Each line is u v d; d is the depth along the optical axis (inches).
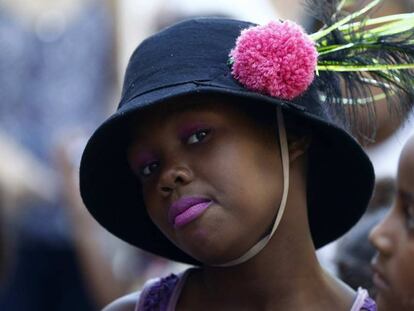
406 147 205.2
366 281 239.5
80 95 333.7
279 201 205.9
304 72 202.1
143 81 204.7
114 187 219.6
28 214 311.7
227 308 211.6
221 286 211.6
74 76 335.0
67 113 332.2
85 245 309.7
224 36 207.5
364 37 209.6
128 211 222.2
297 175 210.8
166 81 202.7
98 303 309.1
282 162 206.1
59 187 314.3
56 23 337.4
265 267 209.0
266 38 202.2
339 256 243.9
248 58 201.8
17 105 331.6
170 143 202.5
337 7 212.1
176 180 201.9
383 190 248.1
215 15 313.4
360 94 211.6
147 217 223.1
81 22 337.4
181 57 205.0
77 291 313.4
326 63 209.0
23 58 334.3
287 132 208.4
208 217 200.5
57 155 316.2
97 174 216.7
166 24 319.0
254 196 202.5
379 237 207.0
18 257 311.1
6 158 309.1
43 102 332.2
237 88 201.8
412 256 204.4
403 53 209.5
